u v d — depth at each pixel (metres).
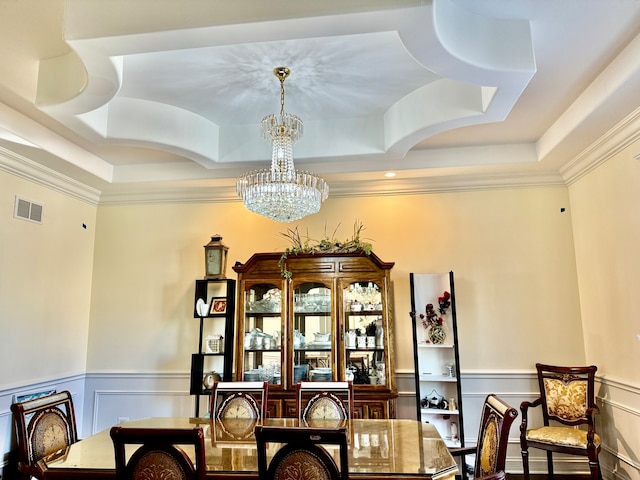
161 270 4.78
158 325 4.69
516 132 3.80
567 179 4.28
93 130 3.25
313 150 3.90
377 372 3.96
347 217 4.62
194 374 4.25
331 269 4.12
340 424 2.94
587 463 3.94
